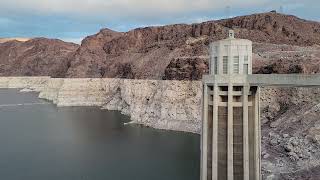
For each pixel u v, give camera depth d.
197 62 158.62
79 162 100.19
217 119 50.44
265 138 100.56
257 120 51.00
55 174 89.81
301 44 177.75
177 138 130.62
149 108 166.50
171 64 169.00
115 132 143.88
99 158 104.06
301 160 84.06
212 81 50.69
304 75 46.94
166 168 93.38
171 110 153.75
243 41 50.12
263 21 196.12
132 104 189.38
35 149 115.75
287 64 128.75
